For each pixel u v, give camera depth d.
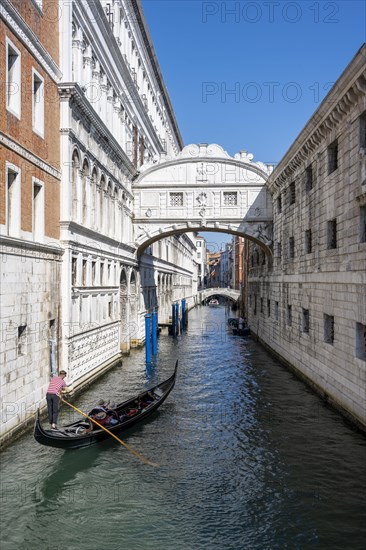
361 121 13.55
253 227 26.89
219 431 13.98
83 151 17.88
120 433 13.55
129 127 26.88
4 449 11.55
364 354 13.60
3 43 11.78
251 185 26.81
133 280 28.28
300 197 20.44
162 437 13.55
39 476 10.91
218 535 8.76
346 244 14.58
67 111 15.95
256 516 9.34
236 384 19.77
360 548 8.30
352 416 14.08
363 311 13.10
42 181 14.44
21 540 8.64
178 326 38.75
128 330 26.62
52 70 15.23
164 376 21.23
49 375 14.87
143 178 27.27
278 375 21.50
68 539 8.67
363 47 11.67
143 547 8.45
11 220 12.66
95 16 19.22
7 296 11.77
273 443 12.95
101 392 17.95
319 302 17.45
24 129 13.13
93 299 19.55
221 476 11.04
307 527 8.95
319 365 17.48
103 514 9.46
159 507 9.73
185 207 27.05
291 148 19.97
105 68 21.31
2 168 11.75
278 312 25.31
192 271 79.38
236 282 80.62
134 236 27.38
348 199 14.41
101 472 11.29
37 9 14.07
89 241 18.81
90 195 19.05
